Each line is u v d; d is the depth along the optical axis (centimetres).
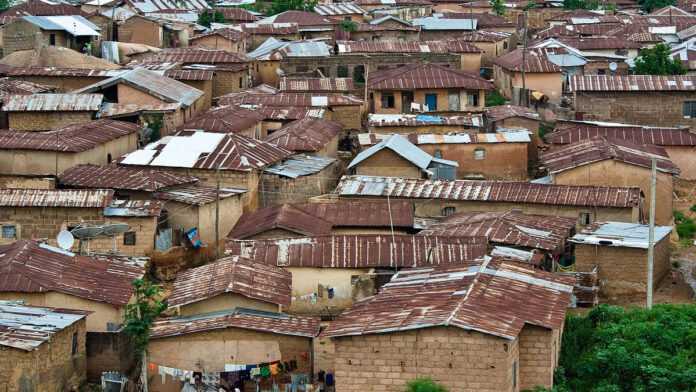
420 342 3844
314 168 6919
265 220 5897
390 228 5891
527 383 4056
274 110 8200
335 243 5325
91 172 6450
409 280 4588
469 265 4656
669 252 5953
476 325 3812
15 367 4106
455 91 8631
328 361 4434
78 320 4438
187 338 4441
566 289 4441
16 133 6794
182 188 6412
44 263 4872
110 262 5088
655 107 8538
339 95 8644
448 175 7106
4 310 4466
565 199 6281
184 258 5975
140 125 7725
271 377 4425
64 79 8600
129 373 4722
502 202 6316
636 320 4731
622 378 4306
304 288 5225
